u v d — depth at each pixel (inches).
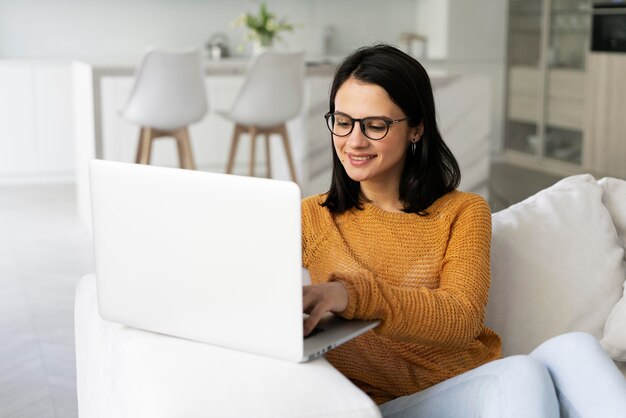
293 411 47.2
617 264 75.4
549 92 291.7
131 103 199.0
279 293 49.2
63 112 270.4
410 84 63.4
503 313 72.2
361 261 66.5
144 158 205.2
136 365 51.9
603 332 73.3
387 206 67.7
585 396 53.2
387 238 66.0
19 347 129.2
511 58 309.1
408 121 64.1
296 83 212.8
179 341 54.4
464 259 62.6
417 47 317.7
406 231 65.6
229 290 51.1
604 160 267.7
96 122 189.0
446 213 65.2
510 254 73.0
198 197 51.2
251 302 50.4
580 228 75.5
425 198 66.0
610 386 52.7
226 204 50.0
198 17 302.0
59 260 179.0
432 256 64.8
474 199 65.9
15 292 157.2
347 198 68.2
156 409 47.0
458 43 304.2
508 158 316.2
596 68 268.5
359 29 318.3
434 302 57.7
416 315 56.6
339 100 64.5
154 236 53.7
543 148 296.4
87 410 66.0
